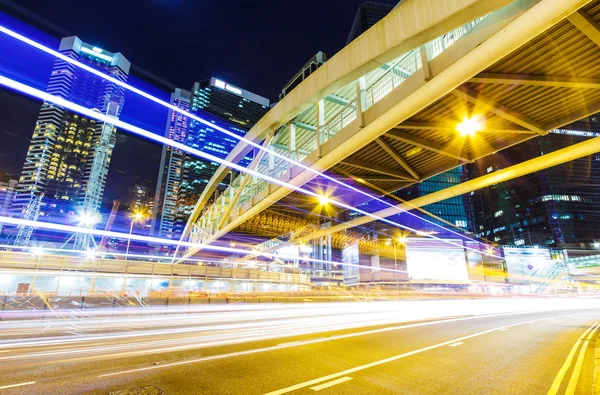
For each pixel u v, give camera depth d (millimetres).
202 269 40625
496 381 6430
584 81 14219
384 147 20125
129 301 21422
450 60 13023
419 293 44344
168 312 20516
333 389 5855
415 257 64188
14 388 5766
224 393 5590
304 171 22922
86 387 5852
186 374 6730
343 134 19188
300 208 36969
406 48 14016
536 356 8727
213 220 51500
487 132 18516
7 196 183000
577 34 11805
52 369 7078
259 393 5605
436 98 14148
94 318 18062
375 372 7000
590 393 5758
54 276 32219
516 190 139000
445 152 20922
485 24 11867
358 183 27062
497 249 69500
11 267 31141
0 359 8086
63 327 15047
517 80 14039
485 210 157125
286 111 22469
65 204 195750
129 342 10906
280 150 31297
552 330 14305
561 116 17359
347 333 13203
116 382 6145
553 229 120500
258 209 31625
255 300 25516
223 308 22531
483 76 14000
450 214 112438
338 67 17281
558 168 128250
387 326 15844
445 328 14930
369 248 72312
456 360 8180
